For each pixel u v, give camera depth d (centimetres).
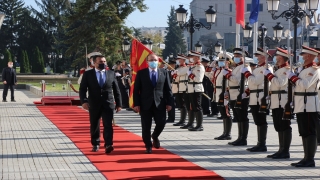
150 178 952
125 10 4597
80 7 4581
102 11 4538
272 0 2170
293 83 1073
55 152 1252
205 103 2233
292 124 1912
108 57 4562
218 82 1551
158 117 1238
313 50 1068
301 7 2292
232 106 1415
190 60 1762
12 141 1435
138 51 1689
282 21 7775
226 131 1484
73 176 977
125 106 2575
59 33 7812
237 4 1775
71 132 1633
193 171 1020
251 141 1457
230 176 981
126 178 953
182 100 1830
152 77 1229
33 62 7488
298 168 1067
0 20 2983
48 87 4209
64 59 7744
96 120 1248
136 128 1753
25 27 8331
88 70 1248
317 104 1082
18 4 8619
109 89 1243
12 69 3050
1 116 2166
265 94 1204
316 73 1064
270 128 1773
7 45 8650
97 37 4541
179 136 1552
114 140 1452
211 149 1306
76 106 2727
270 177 975
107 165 1084
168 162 1120
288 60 1180
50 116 2167
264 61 1284
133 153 1235
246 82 1423
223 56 1562
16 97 3438
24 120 2006
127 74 2566
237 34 1795
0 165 1087
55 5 8188
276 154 1188
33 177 968
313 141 1080
